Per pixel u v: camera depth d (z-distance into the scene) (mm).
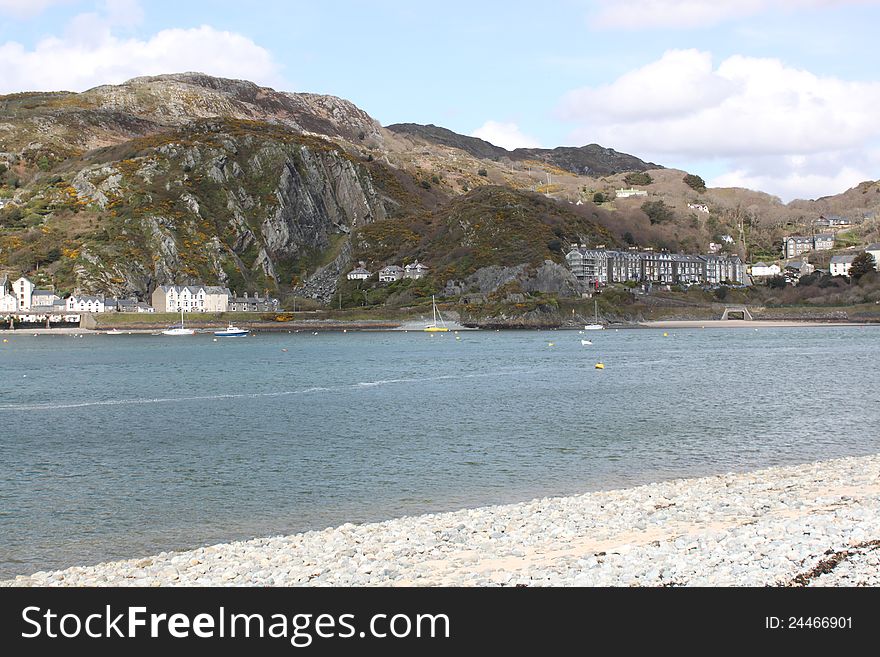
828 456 43969
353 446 49219
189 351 157250
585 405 67875
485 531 26641
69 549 28297
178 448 49000
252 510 33812
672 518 26969
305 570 23156
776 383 84188
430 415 62781
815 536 22312
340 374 101750
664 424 56500
